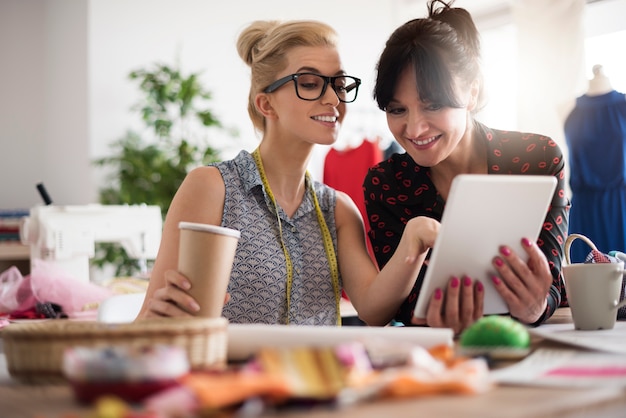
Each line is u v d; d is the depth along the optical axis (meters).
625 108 3.71
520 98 4.12
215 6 5.58
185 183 1.71
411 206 1.84
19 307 2.80
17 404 0.80
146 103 5.36
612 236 3.70
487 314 1.38
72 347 0.91
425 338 1.01
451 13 1.81
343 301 3.34
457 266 1.28
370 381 0.75
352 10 5.88
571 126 3.85
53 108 5.64
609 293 1.44
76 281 2.90
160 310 1.23
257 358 0.76
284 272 1.71
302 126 1.67
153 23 5.41
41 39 5.81
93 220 3.20
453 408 0.69
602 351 0.97
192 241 1.21
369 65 5.91
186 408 0.66
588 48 4.36
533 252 1.31
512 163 1.79
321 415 0.67
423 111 1.63
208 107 5.50
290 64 1.69
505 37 4.78
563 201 1.73
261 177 1.73
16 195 5.81
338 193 1.84
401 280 1.55
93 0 5.23
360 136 5.70
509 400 0.72
